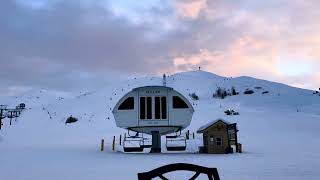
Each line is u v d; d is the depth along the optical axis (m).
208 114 69.56
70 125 65.44
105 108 87.12
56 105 96.06
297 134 43.91
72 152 26.41
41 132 52.66
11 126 65.56
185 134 45.22
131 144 30.58
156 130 30.06
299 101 96.25
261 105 90.69
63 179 12.25
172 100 30.12
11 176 13.08
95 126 61.38
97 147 32.22
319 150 27.17
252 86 127.38
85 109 87.31
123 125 29.77
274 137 40.78
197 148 33.06
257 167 16.06
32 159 20.55
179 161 19.84
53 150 28.06
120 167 16.42
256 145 32.38
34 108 95.44
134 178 12.44
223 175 13.06
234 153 26.34
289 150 27.42
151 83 133.38
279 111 77.69
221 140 27.80
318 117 65.56
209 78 148.75
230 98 106.00
